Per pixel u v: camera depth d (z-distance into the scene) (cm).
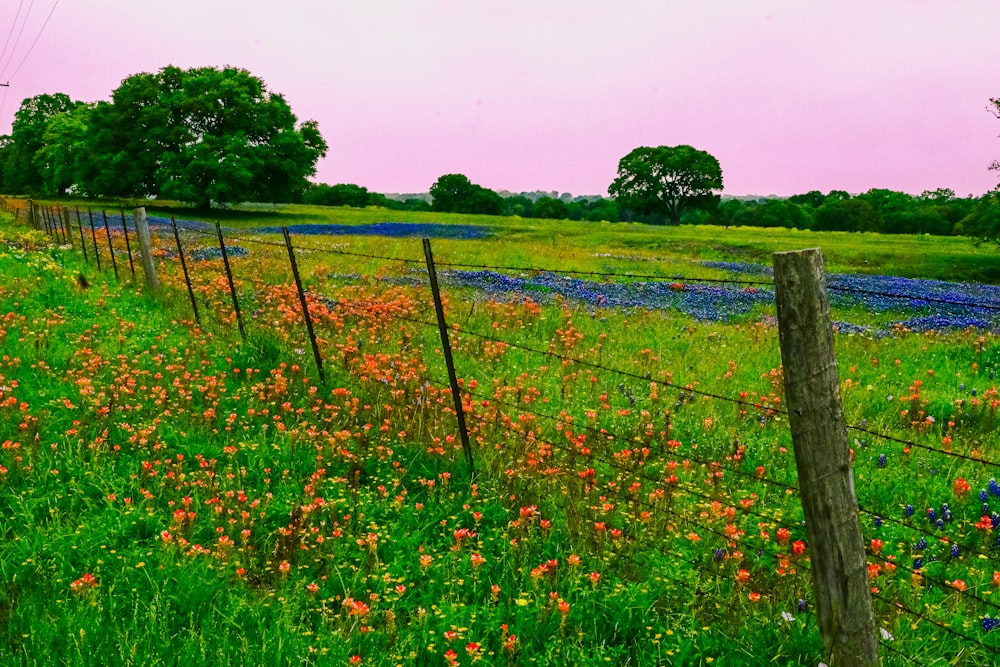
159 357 966
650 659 417
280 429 722
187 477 650
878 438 788
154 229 3741
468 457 676
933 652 424
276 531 563
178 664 399
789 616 438
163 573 492
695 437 795
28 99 11212
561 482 632
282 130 7012
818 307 360
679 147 11288
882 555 529
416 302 1524
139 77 6862
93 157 6781
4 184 12056
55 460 662
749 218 13600
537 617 454
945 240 6781
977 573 515
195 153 6362
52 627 423
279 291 1445
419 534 562
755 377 1062
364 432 722
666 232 6116
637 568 512
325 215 6888
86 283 1514
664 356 1182
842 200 13438
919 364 1199
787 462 725
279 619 442
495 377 984
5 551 516
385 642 436
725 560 513
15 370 912
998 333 1602
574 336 1268
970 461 719
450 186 16600
